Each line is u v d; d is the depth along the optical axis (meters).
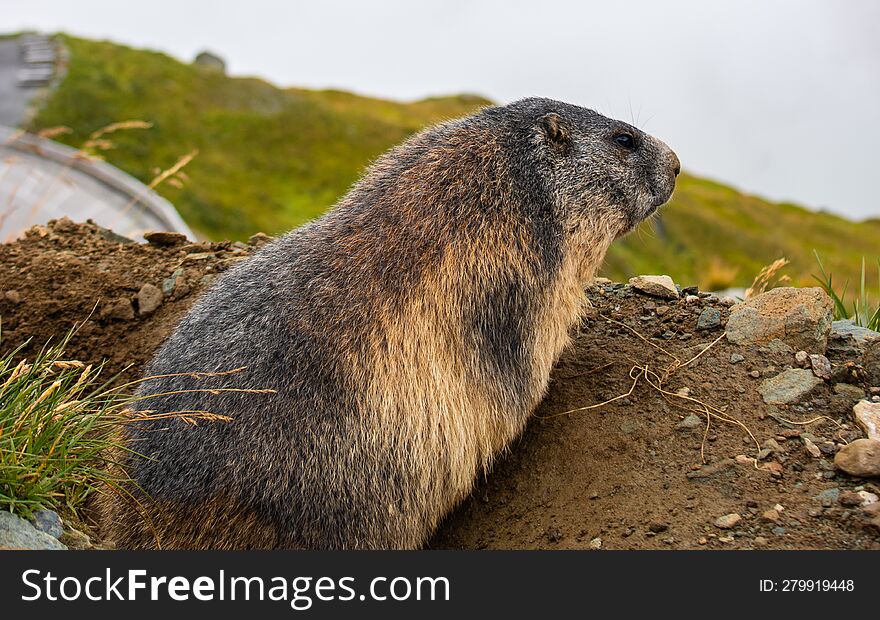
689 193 14.20
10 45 10.38
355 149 9.75
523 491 1.19
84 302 1.39
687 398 1.18
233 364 1.12
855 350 1.19
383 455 1.12
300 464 1.10
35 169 3.53
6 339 1.37
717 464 1.12
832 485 1.08
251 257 1.21
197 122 9.47
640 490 1.13
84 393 1.33
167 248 1.47
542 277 1.18
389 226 1.16
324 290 1.13
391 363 1.12
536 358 1.18
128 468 1.13
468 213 1.17
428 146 1.20
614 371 1.24
